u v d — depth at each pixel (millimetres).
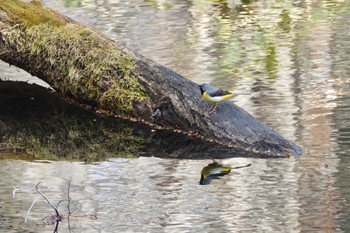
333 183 9164
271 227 7926
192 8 19062
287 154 10484
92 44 12945
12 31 13266
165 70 12336
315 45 15570
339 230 7785
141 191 9164
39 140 11719
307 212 8289
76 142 11625
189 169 10070
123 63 12633
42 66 13281
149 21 17922
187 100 11734
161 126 12141
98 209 8609
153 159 10617
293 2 19578
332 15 18078
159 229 7984
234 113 11352
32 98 13680
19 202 8859
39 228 8086
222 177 9625
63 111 13094
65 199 8930
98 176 9844
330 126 11281
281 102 12438
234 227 7961
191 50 15461
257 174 9703
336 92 12789
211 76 13773
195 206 8609
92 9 19000
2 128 12391
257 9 18969
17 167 10289
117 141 11625
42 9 13609
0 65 15430
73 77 13000
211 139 11359
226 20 17922
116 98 12625
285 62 14570
